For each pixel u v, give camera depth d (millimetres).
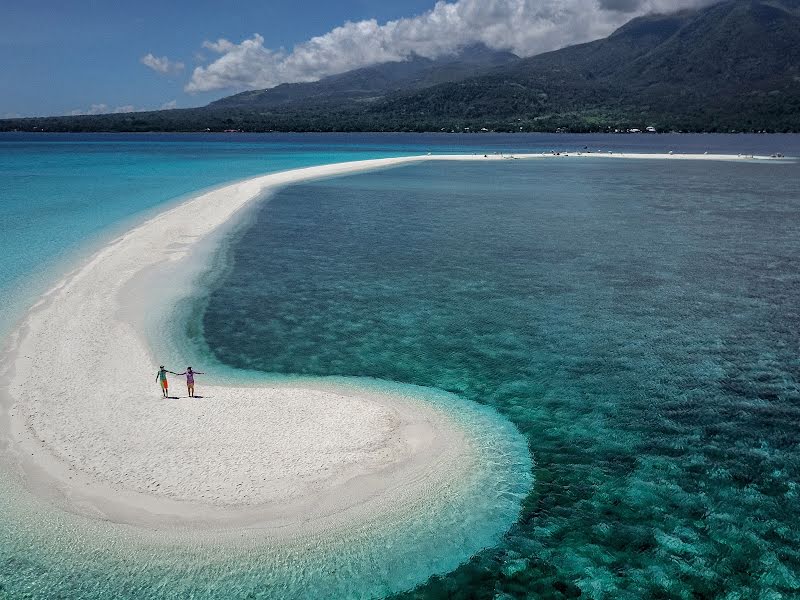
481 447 17000
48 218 49438
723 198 63812
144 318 27016
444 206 58438
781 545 13398
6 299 28562
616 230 46344
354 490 14742
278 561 12727
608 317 27391
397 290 31625
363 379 21438
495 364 22641
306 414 18078
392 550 13133
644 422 18516
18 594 11797
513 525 13984
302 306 29250
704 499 14938
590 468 16172
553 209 56406
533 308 28703
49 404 18531
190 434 16844
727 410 19203
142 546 12984
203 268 35625
